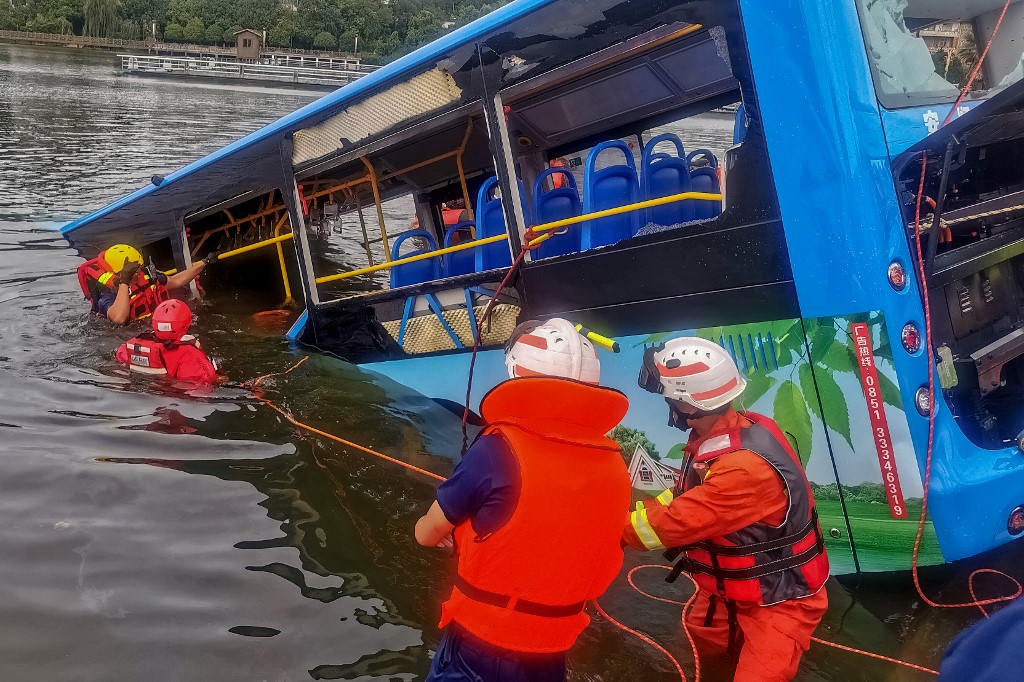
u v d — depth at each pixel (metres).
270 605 3.37
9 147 19.12
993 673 1.05
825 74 3.33
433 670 2.49
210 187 7.16
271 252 8.80
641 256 4.04
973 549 3.47
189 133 24.45
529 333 2.52
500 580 2.37
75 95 38.50
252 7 134.00
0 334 6.61
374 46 135.62
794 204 3.48
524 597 2.37
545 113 6.05
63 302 7.63
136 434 4.88
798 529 2.88
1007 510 3.53
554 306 4.50
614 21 3.99
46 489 4.18
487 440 2.42
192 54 89.75
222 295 8.34
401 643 3.16
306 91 55.62
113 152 19.27
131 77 58.44
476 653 2.40
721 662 3.16
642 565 3.85
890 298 3.33
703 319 3.86
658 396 4.12
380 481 4.48
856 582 3.62
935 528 3.39
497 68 4.50
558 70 4.29
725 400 2.94
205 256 8.34
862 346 3.38
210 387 5.66
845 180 3.34
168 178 7.46
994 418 4.03
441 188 7.70
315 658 3.06
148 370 5.80
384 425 5.15
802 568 2.89
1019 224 4.43
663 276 3.98
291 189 6.09
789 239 3.52
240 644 3.12
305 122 5.77
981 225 4.55
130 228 8.35
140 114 30.55
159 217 8.03
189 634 3.16
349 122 5.54
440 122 4.93
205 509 4.10
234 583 3.50
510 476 2.35
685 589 3.64
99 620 3.21
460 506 2.39
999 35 4.13
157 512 4.04
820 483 3.57
